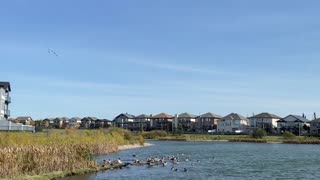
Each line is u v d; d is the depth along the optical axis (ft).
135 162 205.77
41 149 141.69
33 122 609.83
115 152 294.46
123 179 145.07
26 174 128.26
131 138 441.68
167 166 198.18
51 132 300.20
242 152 329.52
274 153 317.83
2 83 408.67
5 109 416.26
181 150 353.10
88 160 165.58
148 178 150.82
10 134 201.26
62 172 141.69
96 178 143.13
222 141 599.98
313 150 365.40
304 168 198.08
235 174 170.30
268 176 165.17
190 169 186.91
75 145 168.76
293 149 384.88
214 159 252.01
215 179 153.28
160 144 490.08
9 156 125.08
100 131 377.71
